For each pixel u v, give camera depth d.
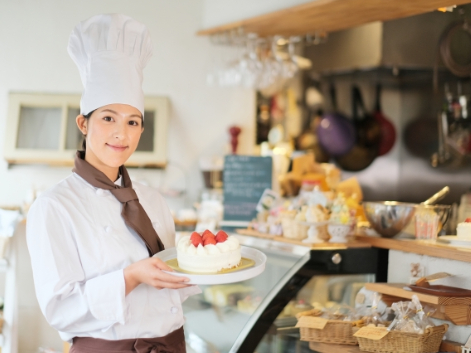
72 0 4.50
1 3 4.38
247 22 3.98
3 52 4.39
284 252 2.49
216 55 4.82
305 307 2.34
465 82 4.59
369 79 5.16
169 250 1.77
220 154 4.85
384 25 4.56
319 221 2.51
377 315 2.12
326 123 5.34
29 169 4.40
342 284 2.41
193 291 1.83
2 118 4.36
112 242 1.59
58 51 4.46
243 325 2.30
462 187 4.68
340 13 3.53
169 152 4.74
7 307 2.99
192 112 4.79
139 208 1.68
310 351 2.23
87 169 1.65
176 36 4.75
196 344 2.49
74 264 1.53
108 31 1.67
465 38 3.98
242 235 2.89
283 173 3.93
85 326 1.53
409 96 5.05
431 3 3.12
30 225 1.53
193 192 4.77
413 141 5.03
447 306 2.00
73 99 4.39
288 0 3.67
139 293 1.60
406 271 2.35
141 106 1.68
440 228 2.47
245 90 4.89
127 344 1.56
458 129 4.42
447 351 2.04
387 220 2.47
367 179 5.27
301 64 4.48
